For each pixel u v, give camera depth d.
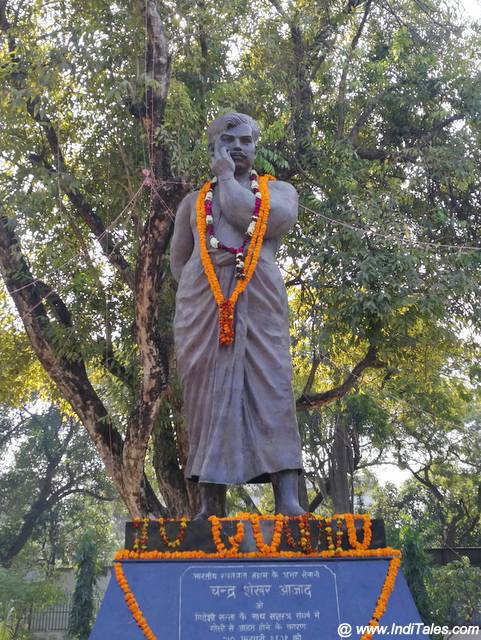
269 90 12.33
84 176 12.04
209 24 11.32
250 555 4.49
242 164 5.85
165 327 11.34
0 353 13.23
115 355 12.38
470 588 13.55
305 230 12.16
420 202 13.77
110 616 4.27
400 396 16.59
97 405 11.84
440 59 13.26
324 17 13.30
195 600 4.32
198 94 11.66
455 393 17.64
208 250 5.50
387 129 14.09
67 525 27.16
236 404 5.10
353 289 11.34
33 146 11.88
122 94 10.52
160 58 10.15
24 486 26.03
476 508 23.70
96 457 26.42
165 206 10.14
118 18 10.43
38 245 11.84
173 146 10.05
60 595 18.95
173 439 12.20
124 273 11.84
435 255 12.19
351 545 4.58
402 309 12.02
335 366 13.77
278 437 5.09
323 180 12.32
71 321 12.16
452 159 12.63
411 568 12.32
